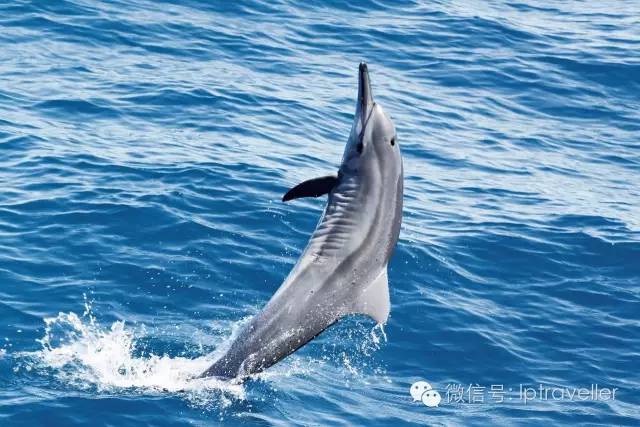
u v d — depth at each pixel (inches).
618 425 1166.3
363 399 1165.7
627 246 1642.5
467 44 2716.5
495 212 1748.3
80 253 1407.5
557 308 1445.6
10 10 2461.9
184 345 1224.8
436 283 1469.0
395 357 1273.4
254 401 1108.5
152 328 1258.6
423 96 2370.8
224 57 2388.0
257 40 2527.1
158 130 1902.1
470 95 2418.8
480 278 1508.4
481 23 2856.8
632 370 1300.4
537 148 2149.4
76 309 1277.1
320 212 1606.8
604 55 2699.3
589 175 2018.9
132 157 1739.7
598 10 3174.2
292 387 1158.3
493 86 2482.8
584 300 1477.6
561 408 1194.0
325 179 897.5
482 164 2005.4
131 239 1461.6
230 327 1282.0
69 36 2368.4
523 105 2405.3
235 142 1886.1
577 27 2957.7
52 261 1380.4
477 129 2218.3
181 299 1334.9
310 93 2241.6
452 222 1681.8
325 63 2466.8
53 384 1107.9
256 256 1457.9
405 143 2064.5
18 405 1055.0
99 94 2039.9
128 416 1050.7
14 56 2220.7
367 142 888.9
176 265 1406.3
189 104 2044.8
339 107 2186.3
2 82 2055.9
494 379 1254.3
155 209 1541.6
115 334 1232.8
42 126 1851.6
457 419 1148.5
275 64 2400.3
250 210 1582.2
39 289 1310.3
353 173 892.6
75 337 1215.6
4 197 1549.0
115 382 1123.3
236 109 2060.8
